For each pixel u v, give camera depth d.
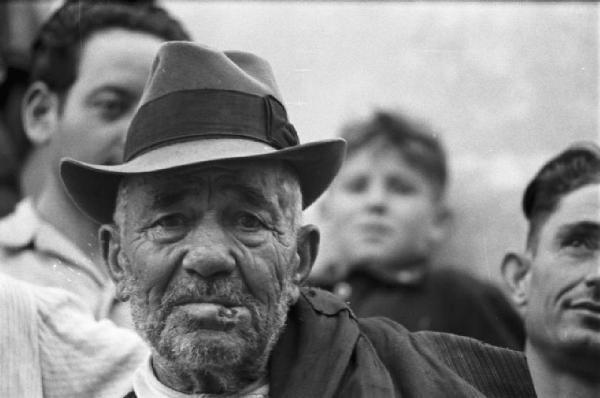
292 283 2.56
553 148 5.05
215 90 2.50
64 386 2.86
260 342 2.45
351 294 3.84
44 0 6.18
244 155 2.41
